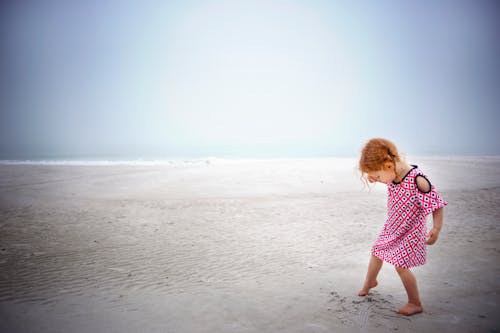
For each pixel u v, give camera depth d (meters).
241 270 3.61
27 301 2.87
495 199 7.17
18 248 4.46
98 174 13.43
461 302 2.67
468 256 3.82
